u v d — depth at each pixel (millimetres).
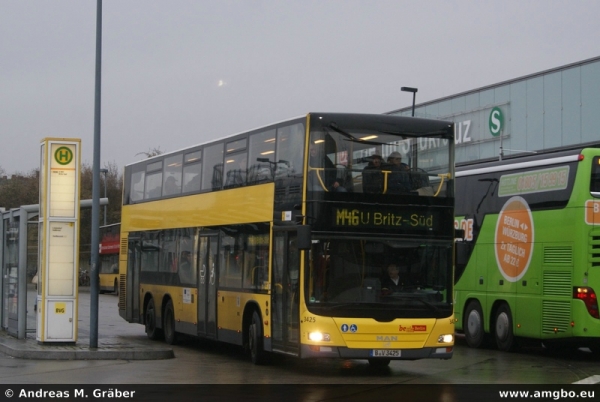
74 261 20156
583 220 18672
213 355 20266
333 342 15219
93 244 19953
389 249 15719
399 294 15625
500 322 21438
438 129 16391
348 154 15820
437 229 16078
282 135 16938
